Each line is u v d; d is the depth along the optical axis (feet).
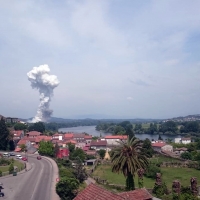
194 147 477.36
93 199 88.28
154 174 256.32
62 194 167.02
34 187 212.02
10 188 209.36
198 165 319.68
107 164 342.03
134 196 95.61
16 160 362.53
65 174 231.30
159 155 410.72
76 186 171.73
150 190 171.83
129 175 156.56
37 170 288.92
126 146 155.33
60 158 368.27
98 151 448.24
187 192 147.13
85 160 367.45
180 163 332.19
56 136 579.48
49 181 233.14
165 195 158.30
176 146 518.78
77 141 562.66
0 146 468.75
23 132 609.83
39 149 420.77
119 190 196.65
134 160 152.25
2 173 266.98
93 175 277.44
